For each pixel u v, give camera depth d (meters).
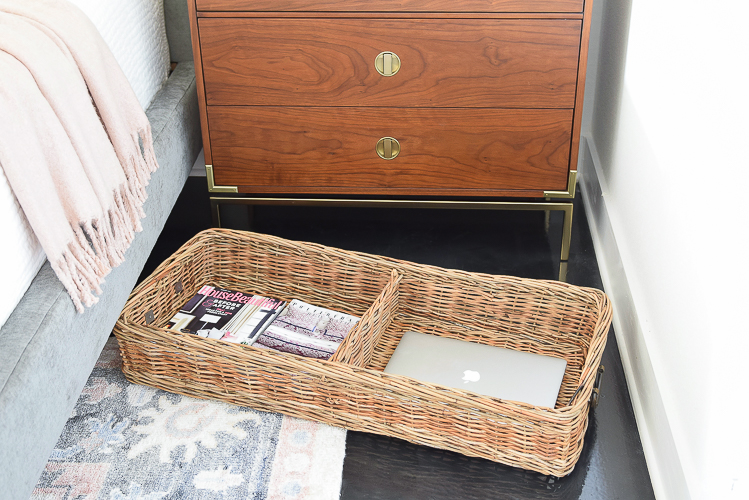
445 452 1.43
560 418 1.27
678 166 1.31
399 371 1.53
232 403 1.53
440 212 2.28
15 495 1.02
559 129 1.84
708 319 1.11
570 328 1.63
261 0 1.72
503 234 2.17
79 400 1.53
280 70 1.81
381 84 1.81
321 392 1.44
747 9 0.95
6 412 1.00
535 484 1.36
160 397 1.55
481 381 1.50
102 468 1.38
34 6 1.37
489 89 1.80
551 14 1.69
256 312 1.70
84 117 1.32
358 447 1.44
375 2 1.70
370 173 1.95
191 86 2.03
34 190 1.15
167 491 1.33
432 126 1.86
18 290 1.17
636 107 1.68
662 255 1.42
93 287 1.27
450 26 1.72
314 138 1.91
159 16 2.02
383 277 1.72
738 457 0.99
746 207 0.94
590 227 2.19
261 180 1.99
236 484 1.35
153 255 2.09
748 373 0.94
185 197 2.37
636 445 1.46
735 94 1.00
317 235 2.17
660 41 1.47
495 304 1.66
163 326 1.67
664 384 1.36
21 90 1.15
